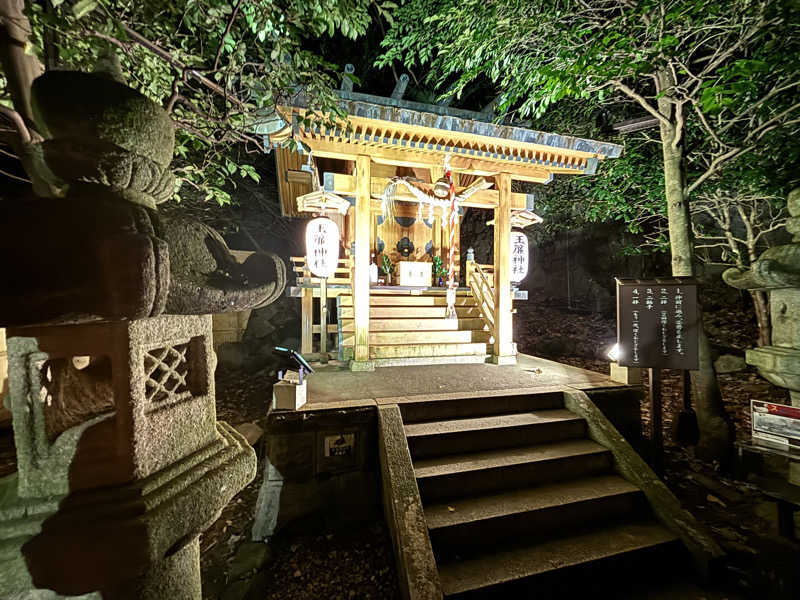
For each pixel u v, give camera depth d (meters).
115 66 1.66
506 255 7.36
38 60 2.08
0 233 1.20
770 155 5.75
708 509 4.19
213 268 1.80
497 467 3.94
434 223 11.05
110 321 1.39
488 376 6.11
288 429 3.99
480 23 5.61
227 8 2.89
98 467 1.49
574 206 9.93
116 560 1.36
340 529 4.01
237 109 3.92
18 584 1.35
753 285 3.87
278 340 10.82
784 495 3.20
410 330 7.87
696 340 4.52
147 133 1.56
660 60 4.45
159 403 1.71
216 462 1.88
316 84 3.46
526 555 3.29
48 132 1.47
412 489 3.49
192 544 1.89
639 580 3.34
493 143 6.50
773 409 3.49
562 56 5.00
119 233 1.30
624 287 4.90
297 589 3.16
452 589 2.87
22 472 1.45
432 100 12.28
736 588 3.20
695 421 5.43
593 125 8.54
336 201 7.10
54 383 1.58
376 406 4.37
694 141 6.87
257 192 12.52
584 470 4.29
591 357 11.29
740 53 6.11
